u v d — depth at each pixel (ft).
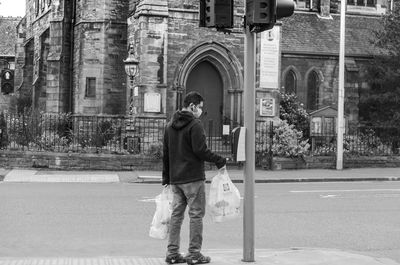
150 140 101.65
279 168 99.09
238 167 97.50
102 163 91.20
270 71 109.09
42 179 79.92
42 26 160.86
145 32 103.19
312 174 92.89
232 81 110.01
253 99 31.07
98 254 36.29
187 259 31.37
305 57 136.77
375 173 95.86
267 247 39.01
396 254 37.29
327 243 40.42
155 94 102.78
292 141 101.40
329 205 57.82
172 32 104.88
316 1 149.28
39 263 32.37
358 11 153.38
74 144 97.04
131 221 47.09
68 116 111.04
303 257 33.42
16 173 84.58
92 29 125.29
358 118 138.72
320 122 107.96
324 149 104.83
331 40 141.38
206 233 43.80
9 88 232.32
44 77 148.46
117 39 125.49
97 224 45.62
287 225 46.70
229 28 32.07
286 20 143.54
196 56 106.83
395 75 126.41
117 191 67.62
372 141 110.42
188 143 31.50
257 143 101.96
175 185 31.89
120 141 102.12
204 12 32.50
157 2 103.40
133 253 36.76
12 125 95.25
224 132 103.81
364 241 41.16
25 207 53.01
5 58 234.38
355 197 64.49
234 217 32.22
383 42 130.21
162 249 37.91
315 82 138.41
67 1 134.72
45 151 91.97
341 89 100.48
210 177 85.76
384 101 127.75
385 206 57.57
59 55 133.28
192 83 110.42
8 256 35.17
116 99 125.49
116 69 125.59
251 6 30.09
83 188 70.59
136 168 91.91
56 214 49.62
